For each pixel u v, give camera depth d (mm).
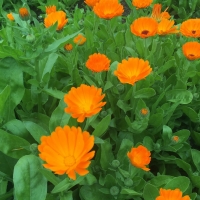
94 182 564
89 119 561
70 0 1370
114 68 701
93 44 832
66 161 428
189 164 635
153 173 701
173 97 719
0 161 596
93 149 650
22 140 568
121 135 672
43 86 649
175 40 881
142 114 610
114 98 703
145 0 793
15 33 631
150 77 692
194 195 600
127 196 576
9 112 627
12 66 628
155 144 660
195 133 728
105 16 718
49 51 615
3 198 579
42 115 664
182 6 1263
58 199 562
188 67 769
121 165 592
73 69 706
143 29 678
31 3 1412
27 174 513
